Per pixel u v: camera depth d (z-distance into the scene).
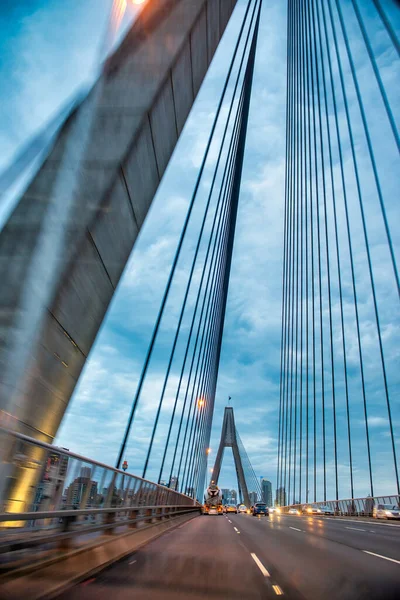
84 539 8.77
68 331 10.73
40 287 9.23
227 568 7.41
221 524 21.98
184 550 9.70
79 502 8.22
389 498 28.17
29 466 6.08
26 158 8.71
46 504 6.70
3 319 8.62
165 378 30.08
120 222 12.16
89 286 11.20
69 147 9.99
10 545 5.70
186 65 15.84
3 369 8.47
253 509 44.12
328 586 6.01
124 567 7.02
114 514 10.93
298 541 12.49
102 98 11.05
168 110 14.59
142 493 14.97
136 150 12.31
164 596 5.16
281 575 6.84
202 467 63.31
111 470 10.37
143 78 12.68
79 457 7.98
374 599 5.26
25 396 9.29
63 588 5.14
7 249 8.98
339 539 13.26
